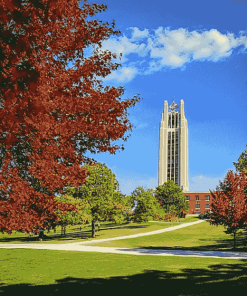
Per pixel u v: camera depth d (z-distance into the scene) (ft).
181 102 600.80
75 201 138.21
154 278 47.70
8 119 18.29
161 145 587.27
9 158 21.84
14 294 38.37
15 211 21.77
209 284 42.11
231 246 114.73
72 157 23.99
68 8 20.77
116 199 175.83
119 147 27.02
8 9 17.13
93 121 22.88
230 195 101.09
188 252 90.53
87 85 23.32
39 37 19.19
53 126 20.90
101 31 24.94
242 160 106.01
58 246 114.21
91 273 53.01
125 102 24.57
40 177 21.52
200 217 300.61
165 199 344.90
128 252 89.04
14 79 17.30
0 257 76.54
